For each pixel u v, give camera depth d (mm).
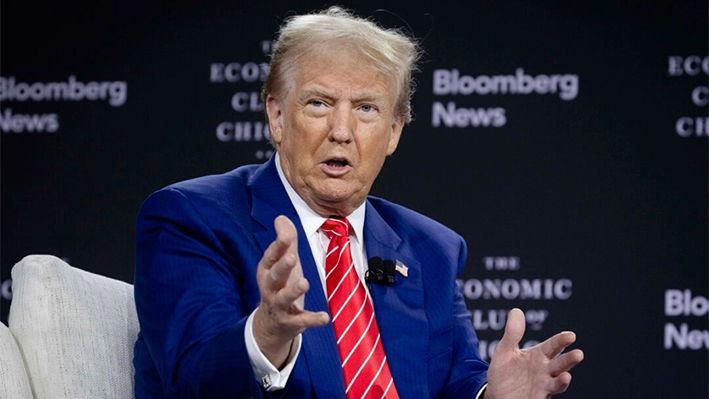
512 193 5883
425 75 5938
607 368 5793
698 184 5844
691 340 5785
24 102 6031
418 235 3555
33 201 6016
